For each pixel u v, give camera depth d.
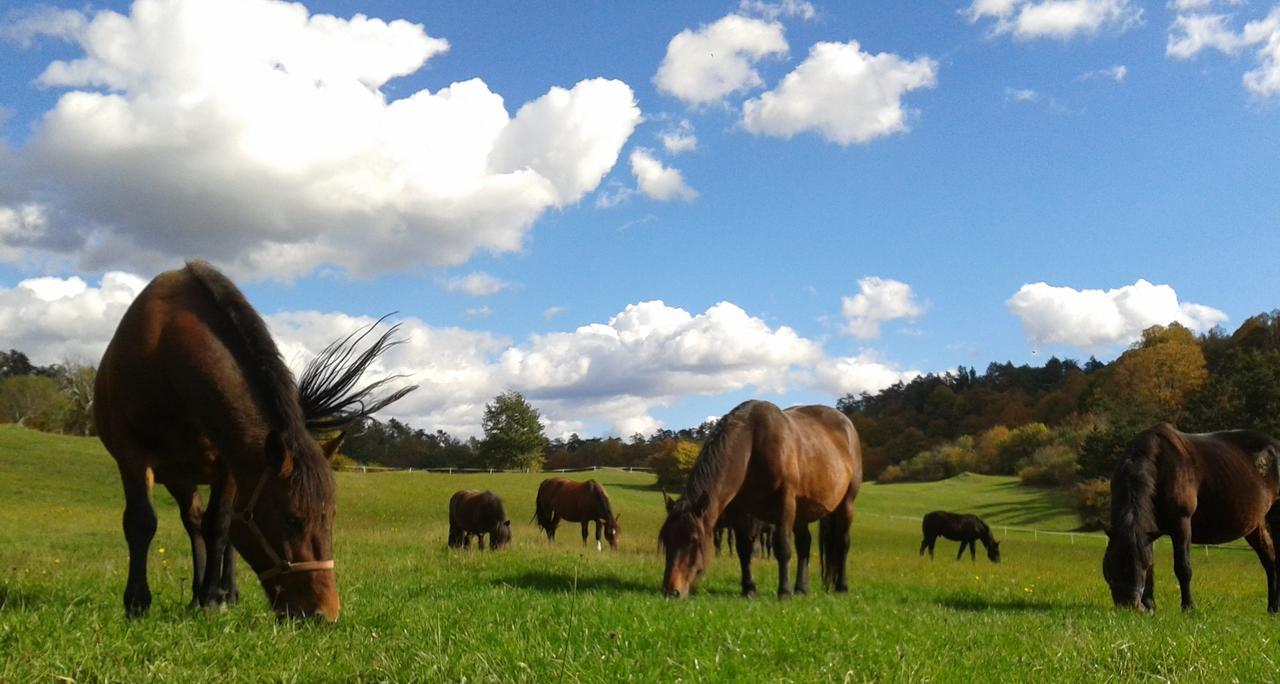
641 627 5.43
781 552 10.57
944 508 69.62
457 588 8.97
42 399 78.31
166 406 5.72
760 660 4.52
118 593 7.00
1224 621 8.41
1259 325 84.69
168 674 3.79
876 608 8.71
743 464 10.39
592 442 125.12
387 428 110.00
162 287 5.98
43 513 27.55
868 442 115.62
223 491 6.13
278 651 4.35
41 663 3.76
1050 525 60.91
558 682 3.78
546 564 12.34
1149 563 10.28
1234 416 64.12
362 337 6.27
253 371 5.56
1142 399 73.12
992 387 132.50
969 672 4.42
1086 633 6.21
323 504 5.24
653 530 36.22
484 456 88.12
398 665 4.02
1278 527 11.30
